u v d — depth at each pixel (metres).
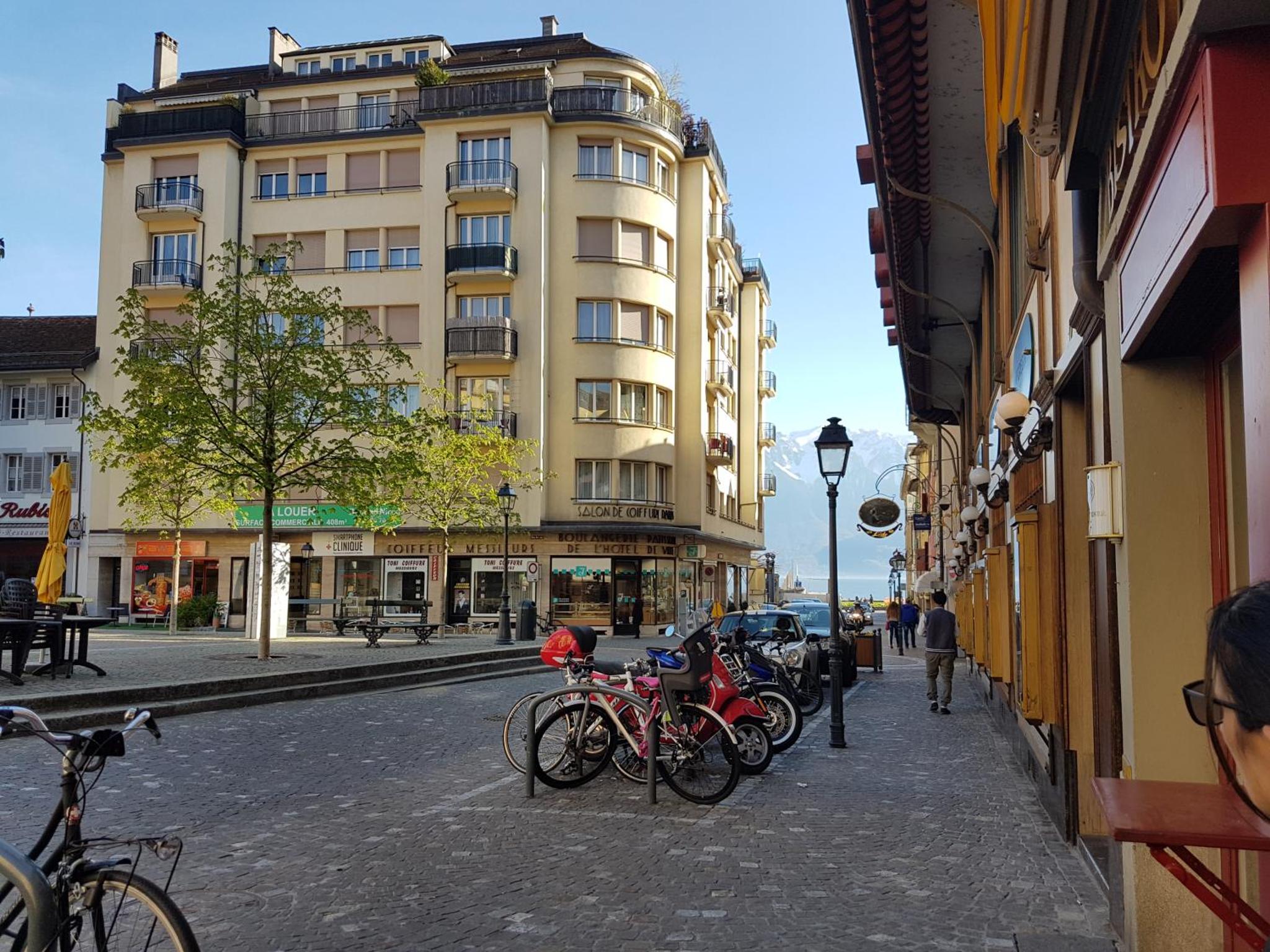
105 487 43.38
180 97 45.78
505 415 40.59
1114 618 5.07
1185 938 4.23
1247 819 2.43
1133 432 4.65
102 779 8.62
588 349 41.53
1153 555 4.59
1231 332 4.01
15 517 44.28
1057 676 7.15
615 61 43.47
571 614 40.69
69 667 14.09
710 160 45.81
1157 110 3.38
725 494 52.62
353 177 42.91
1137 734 4.55
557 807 7.96
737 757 8.34
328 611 41.62
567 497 41.22
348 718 13.12
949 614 15.40
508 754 9.40
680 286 45.22
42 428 44.31
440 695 16.31
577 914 5.25
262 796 8.20
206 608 39.94
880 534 27.95
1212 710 1.47
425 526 41.25
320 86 44.41
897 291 15.29
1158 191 3.61
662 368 43.03
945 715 15.13
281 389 18.98
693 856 6.48
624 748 9.28
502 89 41.62
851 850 6.68
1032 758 9.05
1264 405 2.68
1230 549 4.34
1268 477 2.65
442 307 41.50
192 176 43.41
